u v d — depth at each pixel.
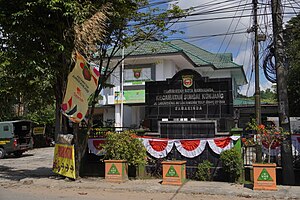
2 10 11.06
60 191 10.35
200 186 10.41
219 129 12.03
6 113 27.97
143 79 28.30
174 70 29.30
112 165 11.59
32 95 14.01
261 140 10.52
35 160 21.08
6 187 11.25
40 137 31.06
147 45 27.36
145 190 10.12
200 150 11.63
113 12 11.20
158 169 12.06
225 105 12.09
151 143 12.27
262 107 30.42
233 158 10.67
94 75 10.97
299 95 24.61
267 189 9.65
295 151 10.86
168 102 12.78
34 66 10.95
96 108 30.62
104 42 12.44
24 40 11.73
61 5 10.57
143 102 28.03
